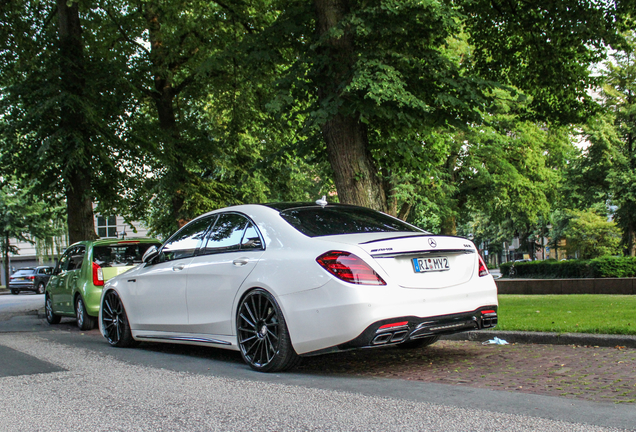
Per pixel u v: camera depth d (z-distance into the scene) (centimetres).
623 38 1247
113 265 988
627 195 3472
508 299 1419
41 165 1462
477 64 1482
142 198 2166
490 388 421
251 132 2091
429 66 1005
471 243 530
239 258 542
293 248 500
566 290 1945
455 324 487
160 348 699
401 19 960
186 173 2141
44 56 1515
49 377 507
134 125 1791
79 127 1529
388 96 891
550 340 632
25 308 1733
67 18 1567
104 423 348
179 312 609
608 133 3384
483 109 1021
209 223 618
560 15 1235
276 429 325
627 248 3941
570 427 313
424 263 483
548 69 1359
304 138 1170
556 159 3306
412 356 580
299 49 1138
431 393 405
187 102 2156
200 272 581
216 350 666
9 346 741
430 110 979
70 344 760
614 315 815
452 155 2978
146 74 1862
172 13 1675
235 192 2538
